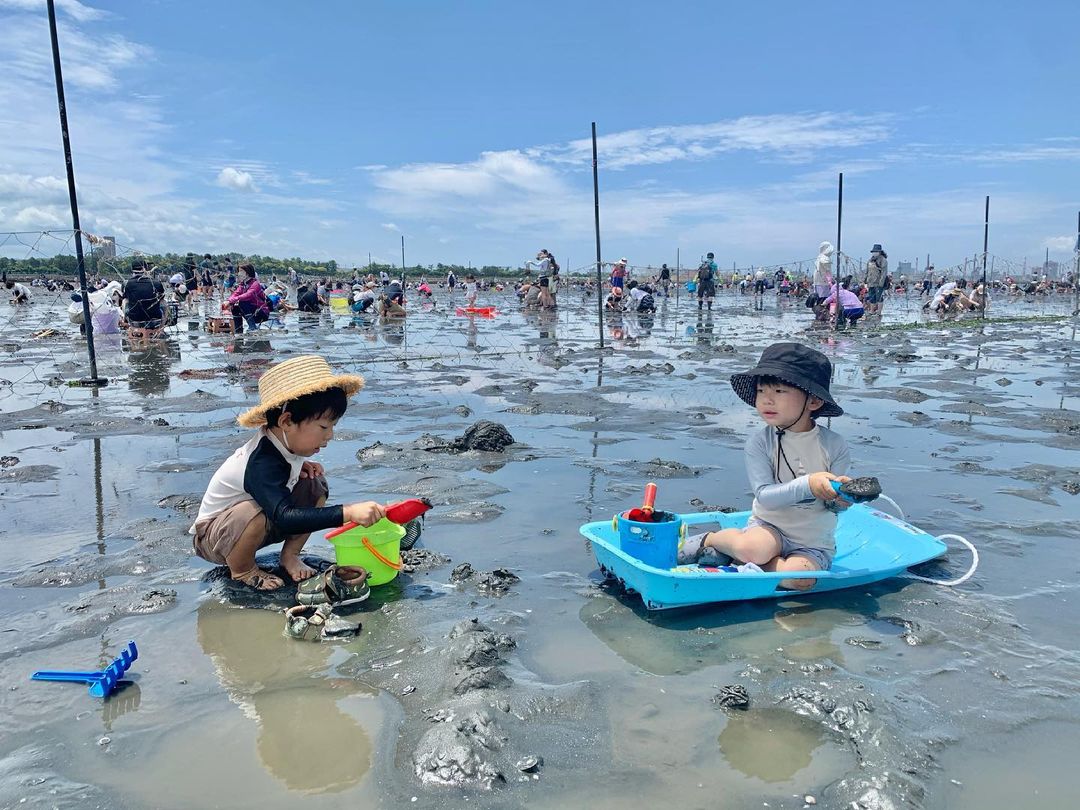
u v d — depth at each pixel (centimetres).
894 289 4884
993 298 3784
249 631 294
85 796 197
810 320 2239
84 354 1329
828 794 195
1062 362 1159
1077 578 341
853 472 516
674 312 2692
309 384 314
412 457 559
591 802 192
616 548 325
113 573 348
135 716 235
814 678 254
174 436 644
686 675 257
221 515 327
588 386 924
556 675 257
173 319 1902
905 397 820
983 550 375
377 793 196
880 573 329
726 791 196
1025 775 204
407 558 363
